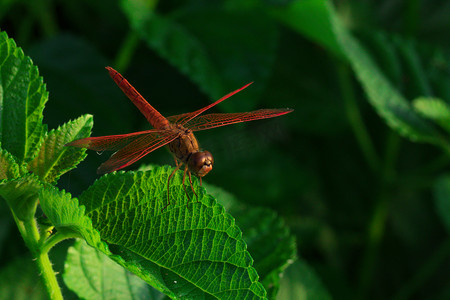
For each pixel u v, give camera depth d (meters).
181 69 0.95
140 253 0.81
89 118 0.82
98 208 0.81
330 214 1.12
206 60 0.96
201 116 0.85
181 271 0.80
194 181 0.81
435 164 1.02
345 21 1.09
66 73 0.97
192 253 0.80
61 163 0.82
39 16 1.03
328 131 1.12
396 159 1.15
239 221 0.86
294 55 1.12
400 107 0.98
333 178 1.14
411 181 1.04
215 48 0.96
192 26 0.97
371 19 1.14
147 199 0.81
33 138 0.81
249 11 0.97
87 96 0.97
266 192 1.00
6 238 0.95
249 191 1.00
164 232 0.81
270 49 0.96
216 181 1.00
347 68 1.08
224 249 0.80
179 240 0.80
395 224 1.12
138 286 0.84
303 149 1.14
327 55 1.12
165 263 0.80
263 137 1.07
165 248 0.81
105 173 0.81
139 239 0.81
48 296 0.81
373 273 1.10
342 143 1.15
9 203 0.81
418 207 1.12
